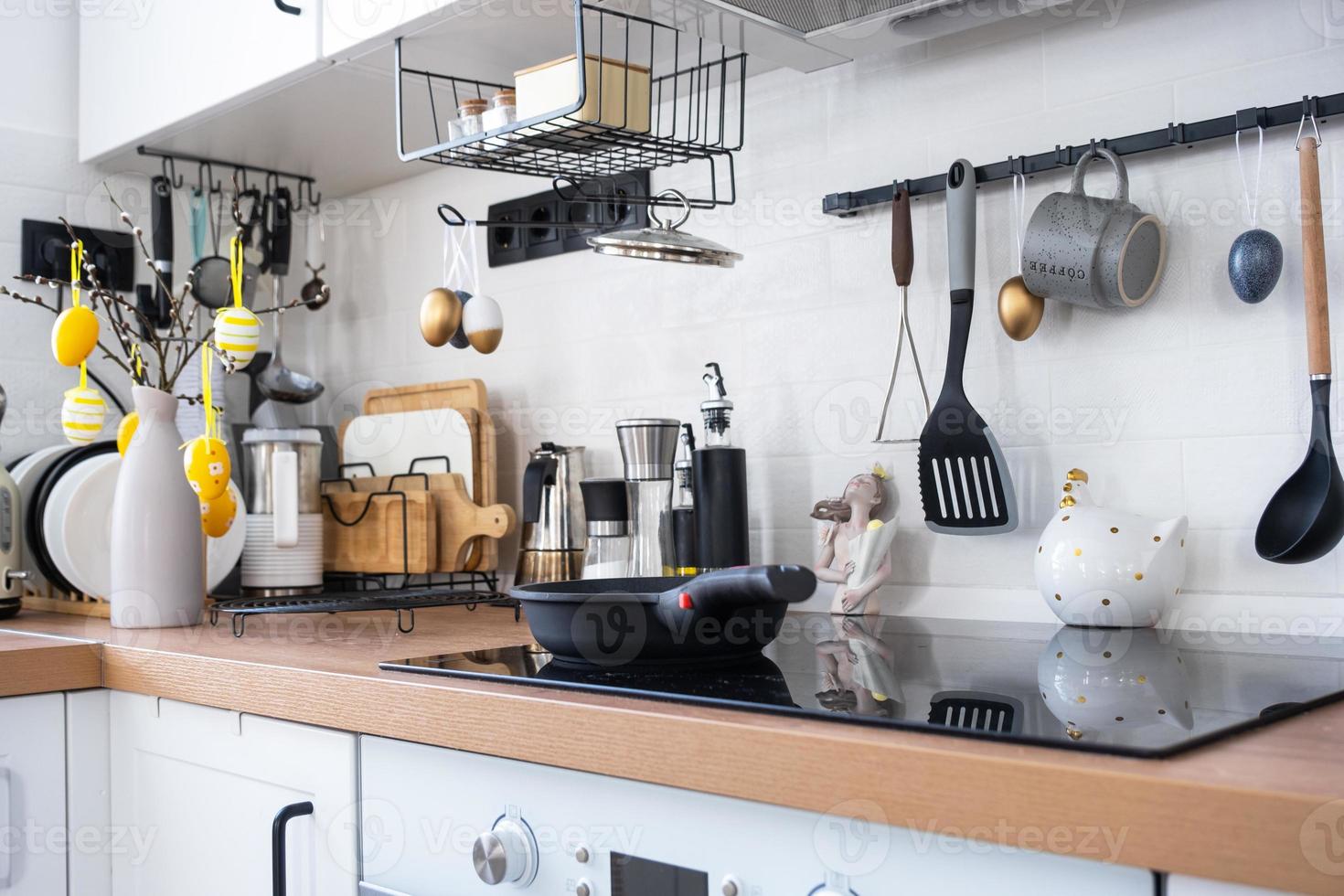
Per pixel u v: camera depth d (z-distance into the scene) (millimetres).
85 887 1258
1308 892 536
